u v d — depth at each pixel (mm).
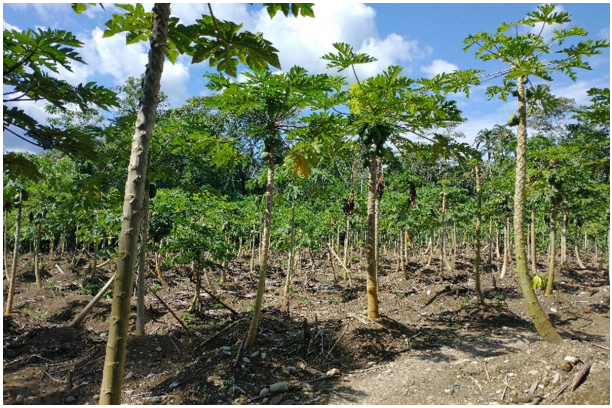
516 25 6027
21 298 11391
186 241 8594
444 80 6184
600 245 23547
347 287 13086
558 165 11062
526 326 8094
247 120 6242
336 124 6090
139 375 5848
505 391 4789
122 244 2875
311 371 5871
